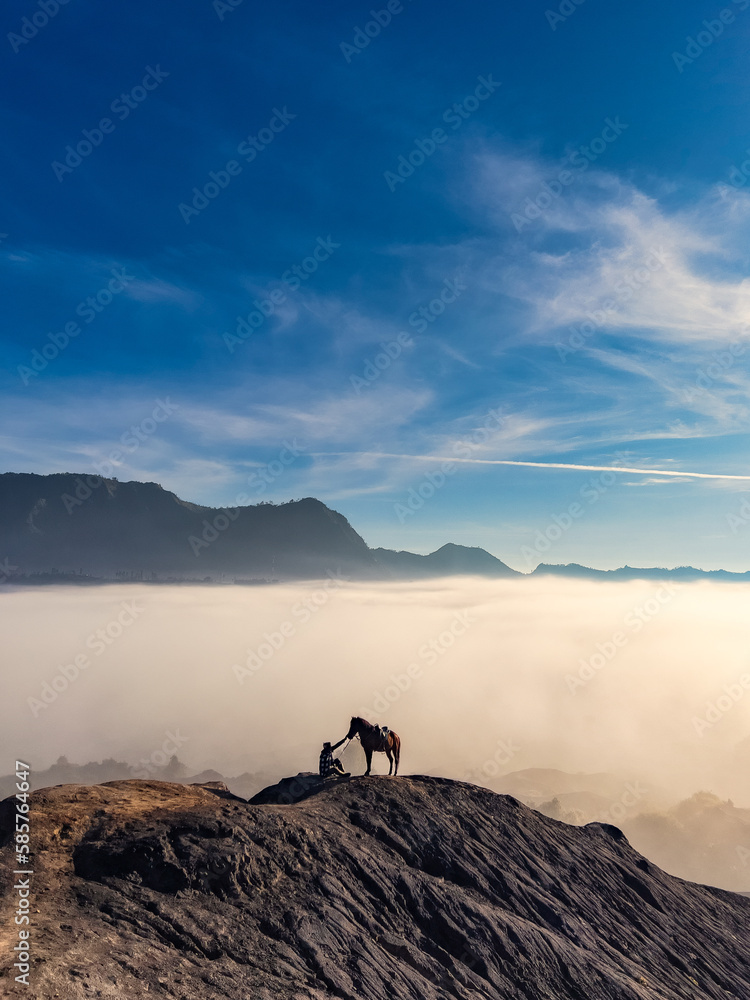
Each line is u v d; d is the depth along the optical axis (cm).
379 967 1566
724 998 2316
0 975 1069
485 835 2442
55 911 1371
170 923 1429
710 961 2533
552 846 2666
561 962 1959
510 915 2053
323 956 1509
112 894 1482
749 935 2984
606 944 2244
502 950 1878
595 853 2856
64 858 1598
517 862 2409
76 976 1129
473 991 1677
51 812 1761
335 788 2402
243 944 1451
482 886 2144
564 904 2331
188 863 1625
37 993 1043
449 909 1928
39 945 1205
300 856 1831
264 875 1700
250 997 1261
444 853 2206
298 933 1552
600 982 1972
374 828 2158
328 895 1733
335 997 1385
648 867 3066
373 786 2422
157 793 2109
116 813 1822
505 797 2814
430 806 2428
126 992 1136
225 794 2405
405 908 1861
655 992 2077
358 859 1931
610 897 2580
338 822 2112
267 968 1396
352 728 2662
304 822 2000
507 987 1759
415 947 1728
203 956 1366
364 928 1695
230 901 1582
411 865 2084
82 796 1931
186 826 1753
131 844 1639
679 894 2997
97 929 1331
